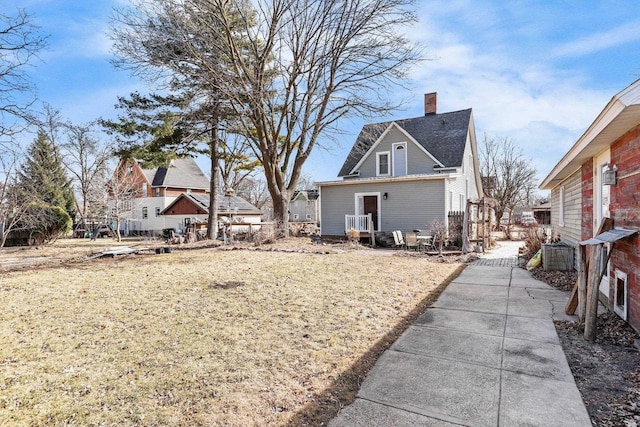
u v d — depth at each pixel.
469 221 14.13
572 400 2.79
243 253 12.12
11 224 16.25
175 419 2.58
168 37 12.60
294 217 46.66
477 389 2.99
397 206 16.48
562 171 8.42
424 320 4.87
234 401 2.82
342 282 7.24
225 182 30.83
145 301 5.77
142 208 33.50
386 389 3.03
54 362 3.53
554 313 5.09
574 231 8.61
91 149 28.64
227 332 4.35
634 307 4.23
